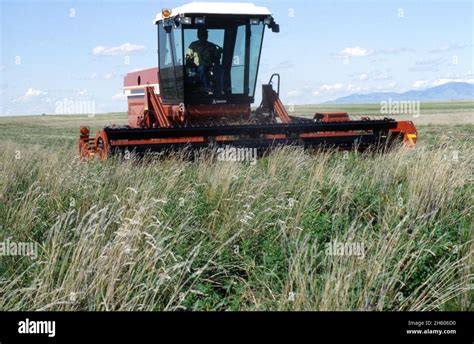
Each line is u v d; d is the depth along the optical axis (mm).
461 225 8625
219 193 9641
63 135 44938
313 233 8023
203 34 16172
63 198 9836
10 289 6203
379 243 7004
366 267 6363
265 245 7789
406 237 7660
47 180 10859
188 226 8109
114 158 13062
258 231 8141
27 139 38438
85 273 5977
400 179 11406
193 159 14117
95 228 6773
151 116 17312
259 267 7211
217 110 16562
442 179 10250
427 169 10852
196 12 15750
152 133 14141
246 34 16453
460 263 7074
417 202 9180
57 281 6293
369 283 6043
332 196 9727
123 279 6160
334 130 15484
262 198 9344
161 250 6457
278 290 6660
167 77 16922
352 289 5988
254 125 14758
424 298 6242
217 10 16016
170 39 16469
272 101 16906
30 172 12188
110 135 13953
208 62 16281
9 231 8148
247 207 8578
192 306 6418
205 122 16562
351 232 7305
